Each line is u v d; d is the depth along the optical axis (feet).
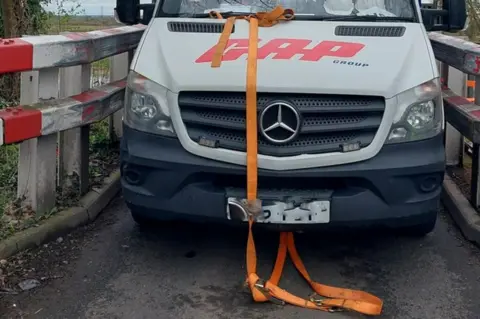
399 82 14.73
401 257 17.08
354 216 14.42
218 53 15.47
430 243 18.07
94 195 19.80
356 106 14.44
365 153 14.33
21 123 15.57
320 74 14.55
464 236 18.49
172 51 15.84
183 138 14.66
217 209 14.55
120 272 15.78
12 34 30.48
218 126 14.57
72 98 18.03
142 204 15.14
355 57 15.29
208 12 18.52
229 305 14.24
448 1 19.85
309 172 14.25
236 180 14.70
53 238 17.26
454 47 20.79
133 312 13.85
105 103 19.56
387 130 14.48
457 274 16.07
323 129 14.35
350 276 15.93
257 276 14.73
